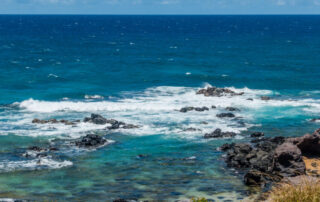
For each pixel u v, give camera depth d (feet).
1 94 168.96
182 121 131.13
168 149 105.09
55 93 171.94
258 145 105.40
